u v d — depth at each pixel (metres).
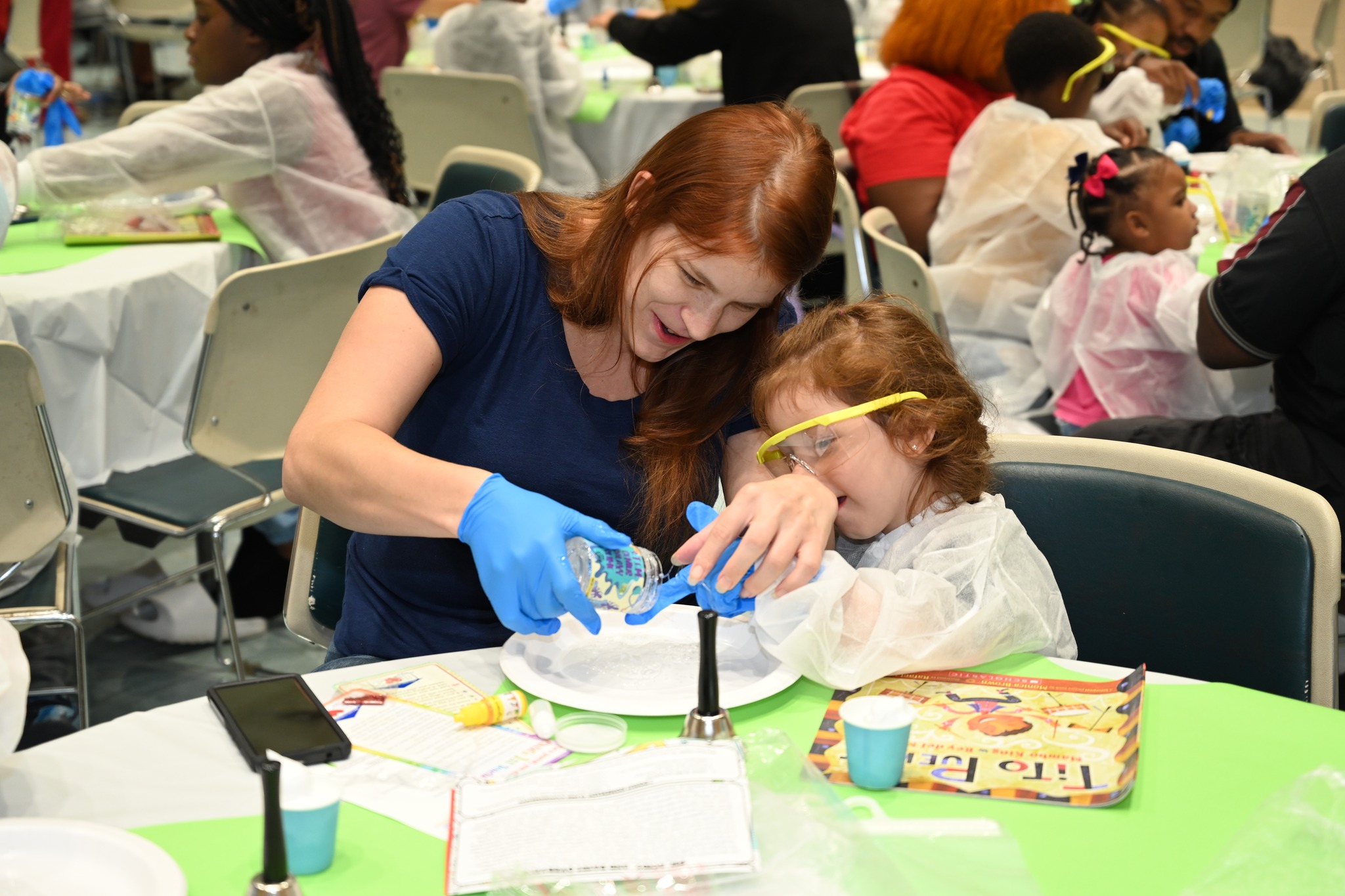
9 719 0.87
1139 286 2.21
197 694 2.31
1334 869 0.77
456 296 1.18
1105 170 2.23
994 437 1.37
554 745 0.95
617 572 1.04
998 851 0.80
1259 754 0.93
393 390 1.14
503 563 0.99
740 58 3.92
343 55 2.65
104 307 2.16
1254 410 2.35
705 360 1.25
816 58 3.87
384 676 1.07
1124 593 1.29
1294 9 6.78
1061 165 2.48
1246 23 5.21
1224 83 3.65
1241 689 1.04
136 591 2.16
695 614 1.16
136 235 2.45
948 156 2.88
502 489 1.02
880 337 1.21
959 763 0.92
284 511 2.42
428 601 1.31
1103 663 1.32
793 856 0.77
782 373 1.21
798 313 1.38
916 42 2.93
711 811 0.79
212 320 1.94
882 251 2.21
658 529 1.30
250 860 0.80
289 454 1.12
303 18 2.59
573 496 1.28
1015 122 2.54
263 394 2.08
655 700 0.99
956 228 2.63
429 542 1.28
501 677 1.08
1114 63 3.08
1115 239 2.27
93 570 2.73
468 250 1.20
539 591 0.99
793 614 1.04
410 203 2.94
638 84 4.45
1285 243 1.81
